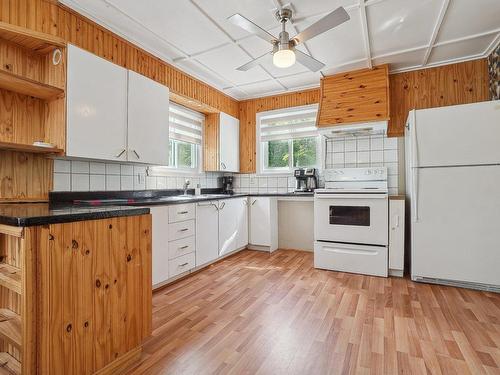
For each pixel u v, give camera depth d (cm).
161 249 242
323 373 135
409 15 226
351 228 295
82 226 120
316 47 277
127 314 141
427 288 249
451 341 162
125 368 139
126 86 237
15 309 132
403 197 285
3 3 174
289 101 406
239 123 442
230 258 352
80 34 213
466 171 243
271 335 171
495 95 279
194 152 390
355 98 325
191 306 213
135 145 244
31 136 196
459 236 246
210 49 277
